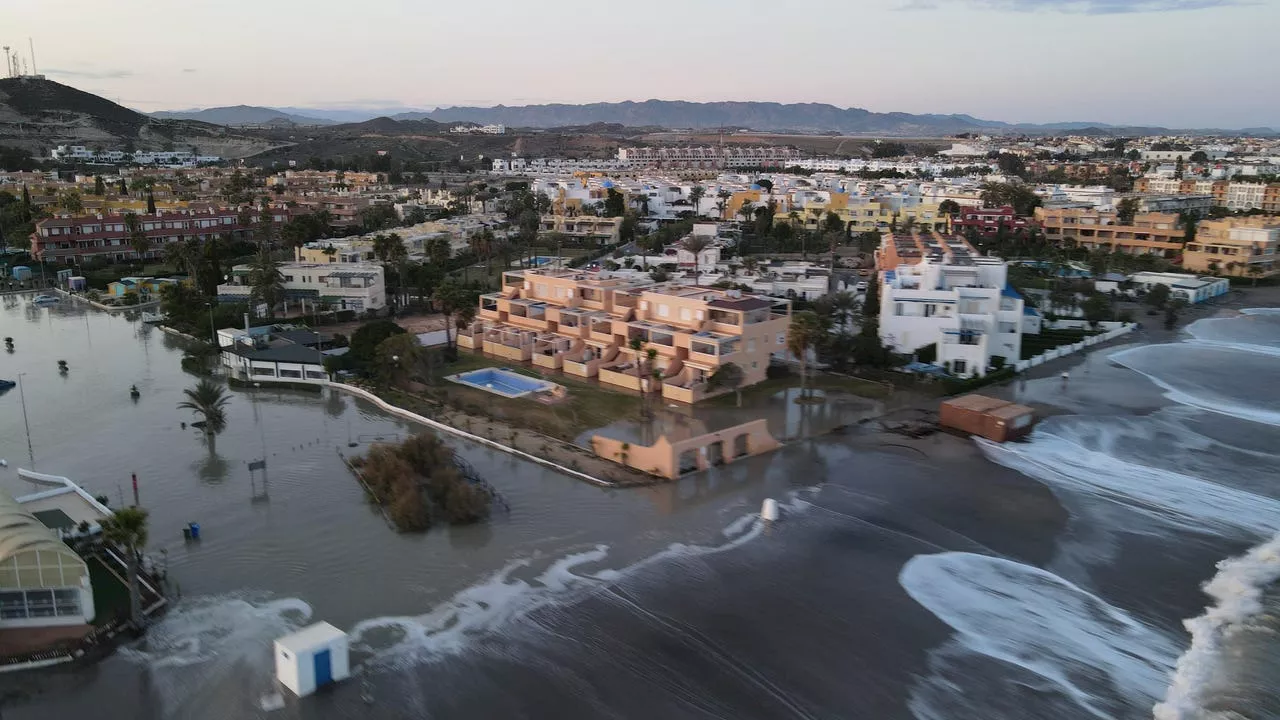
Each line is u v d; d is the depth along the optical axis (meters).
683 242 187.50
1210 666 48.00
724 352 96.06
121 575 55.19
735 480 72.75
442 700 43.81
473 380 103.19
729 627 50.75
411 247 175.88
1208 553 61.50
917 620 52.09
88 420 85.69
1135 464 77.88
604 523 64.12
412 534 61.75
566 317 111.94
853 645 49.34
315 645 44.31
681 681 45.69
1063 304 138.12
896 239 171.25
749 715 43.16
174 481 70.50
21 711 42.31
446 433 83.12
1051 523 65.62
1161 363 113.81
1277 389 101.94
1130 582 57.22
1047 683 46.38
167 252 161.88
